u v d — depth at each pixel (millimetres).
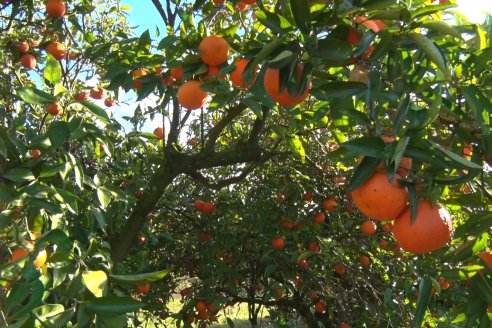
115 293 1196
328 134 1939
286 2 823
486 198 892
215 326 4203
